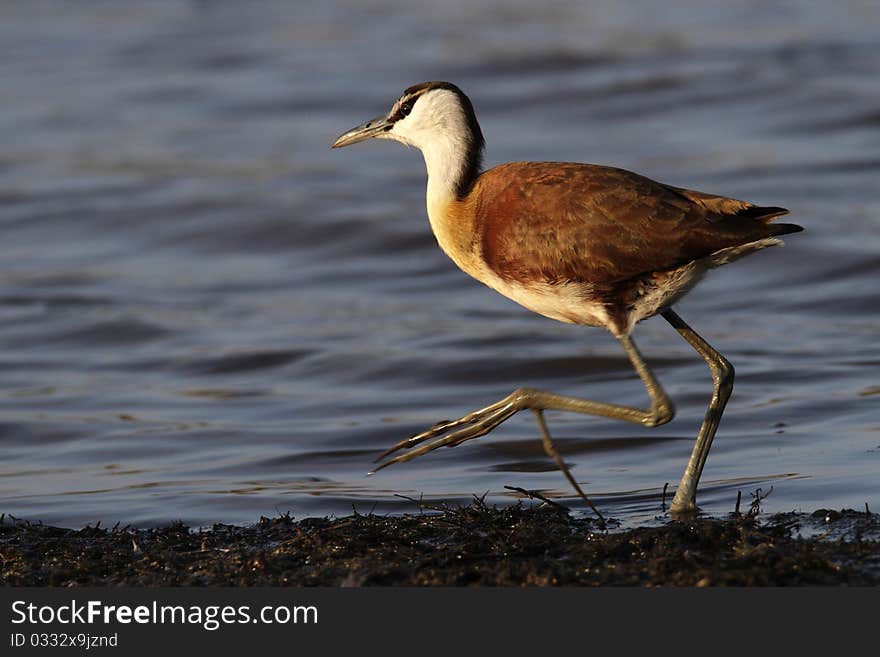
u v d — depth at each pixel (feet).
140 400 49.39
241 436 44.45
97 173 81.61
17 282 65.36
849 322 55.52
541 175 32.24
